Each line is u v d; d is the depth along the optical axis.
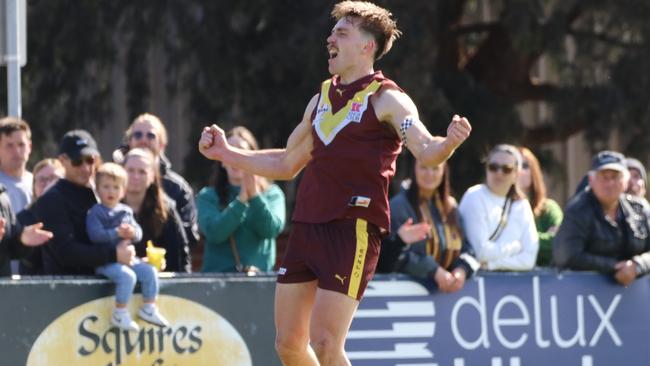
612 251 26.91
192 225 26.58
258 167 19.41
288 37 46.62
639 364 27.09
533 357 26.25
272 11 47.25
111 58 49.47
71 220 22.91
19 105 26.83
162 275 23.45
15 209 26.12
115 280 22.80
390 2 45.12
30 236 22.02
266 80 47.38
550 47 46.53
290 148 19.25
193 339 23.69
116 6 48.75
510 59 52.75
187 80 48.44
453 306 25.64
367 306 25.11
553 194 59.91
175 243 24.67
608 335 26.91
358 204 18.02
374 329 25.14
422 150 17.36
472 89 49.00
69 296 22.64
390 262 25.48
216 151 19.50
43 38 49.12
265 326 24.34
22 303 22.33
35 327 22.41
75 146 22.98
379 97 18.03
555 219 29.41
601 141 48.47
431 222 25.44
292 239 18.52
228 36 47.78
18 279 22.33
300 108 46.44
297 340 18.58
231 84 47.72
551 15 46.62
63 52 49.00
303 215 18.36
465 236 26.00
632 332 27.08
